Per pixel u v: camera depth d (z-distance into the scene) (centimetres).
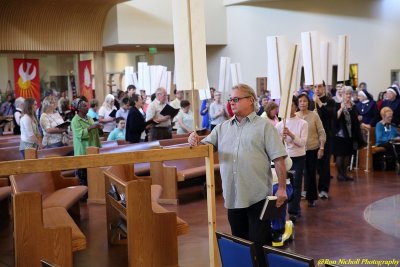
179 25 462
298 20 1897
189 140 454
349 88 1030
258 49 1938
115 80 1920
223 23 1973
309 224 727
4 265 607
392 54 1855
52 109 990
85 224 779
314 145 805
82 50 1759
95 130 948
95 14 1736
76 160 417
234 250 362
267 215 432
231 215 460
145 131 1110
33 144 941
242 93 443
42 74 1748
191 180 1066
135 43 1786
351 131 1034
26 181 715
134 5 1780
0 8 1591
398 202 849
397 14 1850
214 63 2014
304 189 906
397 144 1146
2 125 1519
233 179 446
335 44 1872
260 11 1928
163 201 904
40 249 498
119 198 626
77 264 599
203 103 1486
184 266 574
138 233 537
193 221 773
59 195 727
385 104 1314
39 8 1634
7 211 822
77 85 1805
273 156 439
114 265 593
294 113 735
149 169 955
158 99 1070
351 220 742
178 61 467
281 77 818
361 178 1081
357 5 1848
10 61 1691
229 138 451
